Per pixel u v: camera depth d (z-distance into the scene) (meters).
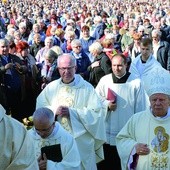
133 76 6.73
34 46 11.55
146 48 7.77
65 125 5.90
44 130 5.03
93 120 5.98
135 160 5.00
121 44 12.88
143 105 6.60
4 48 8.55
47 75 8.92
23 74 8.75
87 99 6.11
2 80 8.52
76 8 33.38
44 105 6.21
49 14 24.80
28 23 19.48
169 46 10.45
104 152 6.82
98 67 8.34
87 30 12.37
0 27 18.11
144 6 35.12
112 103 6.54
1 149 3.07
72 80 6.18
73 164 5.05
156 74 4.91
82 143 5.97
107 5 40.03
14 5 37.19
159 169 4.94
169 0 46.38
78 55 9.34
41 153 5.02
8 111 8.88
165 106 4.88
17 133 3.15
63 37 12.70
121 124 6.62
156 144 4.96
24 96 8.84
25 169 3.15
